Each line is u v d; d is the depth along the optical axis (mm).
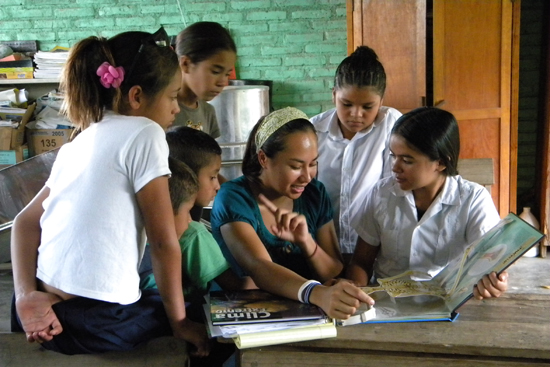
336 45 4336
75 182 1162
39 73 4211
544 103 3748
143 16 4410
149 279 1385
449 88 3465
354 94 1662
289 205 1428
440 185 1479
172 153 1510
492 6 3365
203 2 4367
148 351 1201
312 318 1124
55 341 1168
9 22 4445
